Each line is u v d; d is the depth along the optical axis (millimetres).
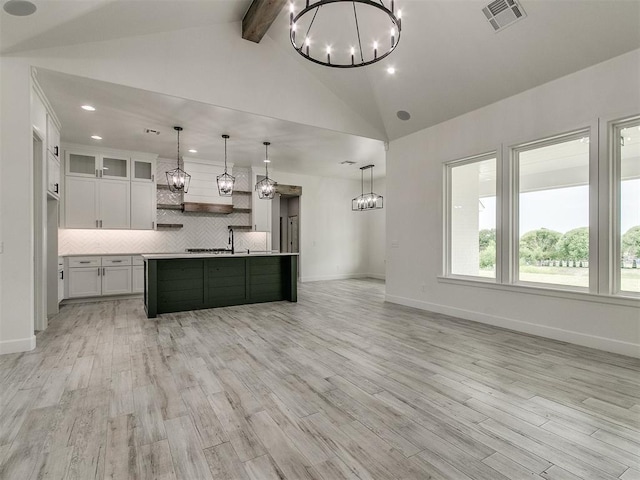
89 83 3658
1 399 2354
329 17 3916
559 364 3006
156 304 4805
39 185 4043
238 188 7973
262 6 3621
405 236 5688
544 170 3965
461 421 2086
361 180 10109
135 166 6551
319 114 5086
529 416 2141
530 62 3625
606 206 3334
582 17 3045
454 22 3527
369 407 2260
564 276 3779
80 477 1579
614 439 1894
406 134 5613
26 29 3086
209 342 3660
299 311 5242
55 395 2416
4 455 1736
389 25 3793
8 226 3271
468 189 4863
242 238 8047
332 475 1605
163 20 3660
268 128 5133
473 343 3617
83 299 5980
